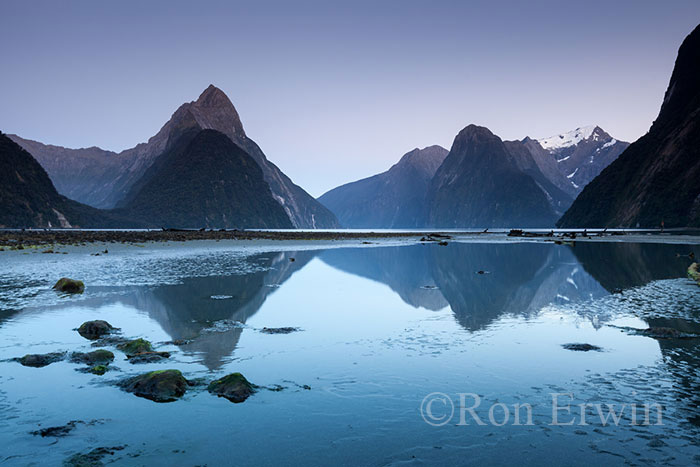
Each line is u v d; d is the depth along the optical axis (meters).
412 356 10.41
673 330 12.23
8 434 6.47
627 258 37.81
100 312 15.23
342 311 16.08
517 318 14.71
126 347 10.93
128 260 35.28
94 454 5.90
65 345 11.26
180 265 31.64
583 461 5.74
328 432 6.57
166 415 7.16
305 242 75.50
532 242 73.00
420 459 5.80
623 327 13.06
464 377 8.93
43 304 16.53
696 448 6.04
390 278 26.03
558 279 24.81
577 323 13.73
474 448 6.09
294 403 7.65
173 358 10.27
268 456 5.88
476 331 12.90
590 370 9.28
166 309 15.89
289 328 13.22
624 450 6.01
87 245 54.41
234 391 8.00
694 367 9.38
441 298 18.98
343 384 8.57
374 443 6.24
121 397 7.92
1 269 27.91
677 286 21.23
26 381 8.69
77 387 8.40
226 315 15.05
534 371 9.25
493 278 25.77
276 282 23.73
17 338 11.89
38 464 5.64
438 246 62.47
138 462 5.70
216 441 6.29
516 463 5.70
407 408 7.43
